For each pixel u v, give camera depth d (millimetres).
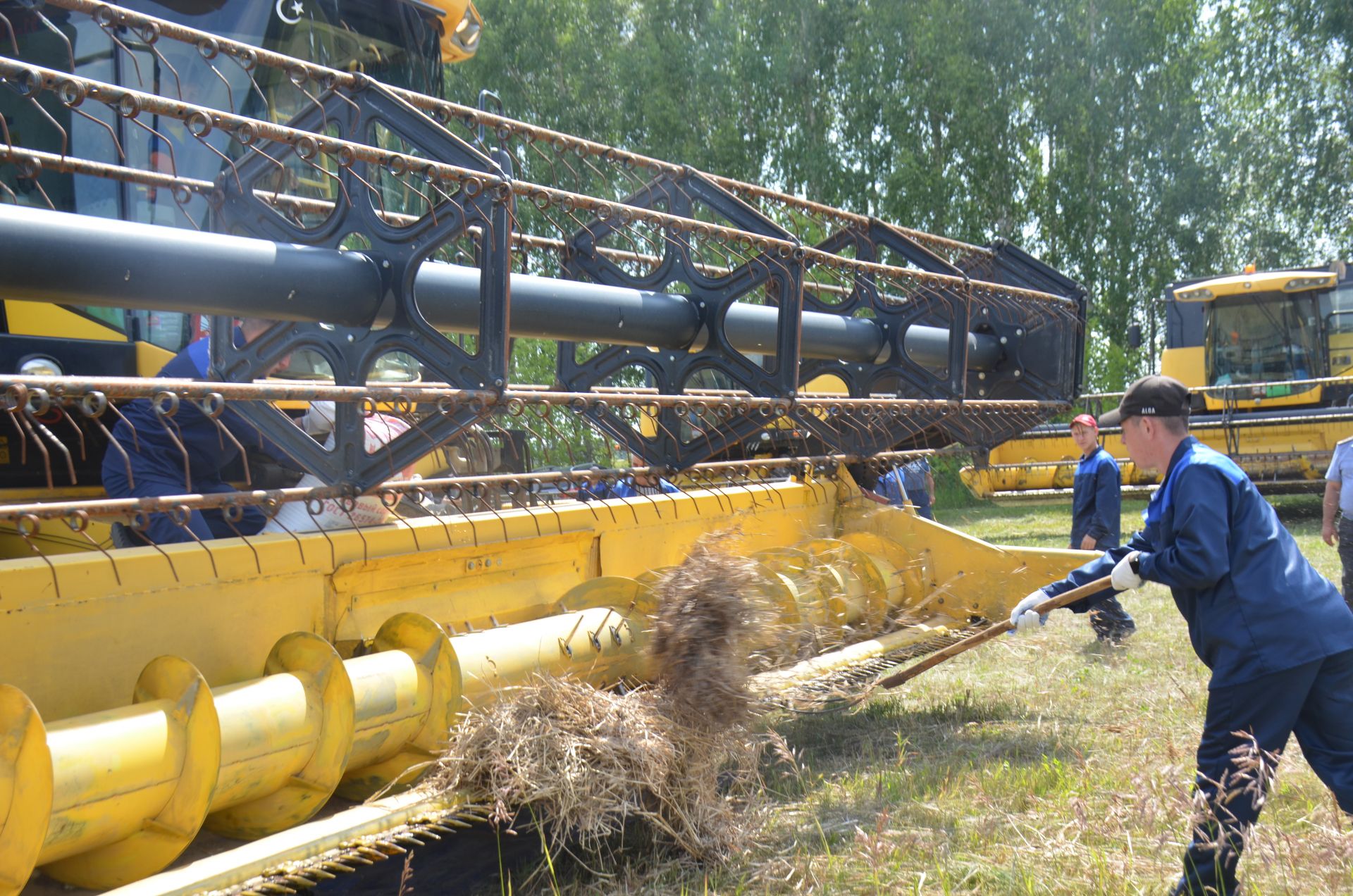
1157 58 23500
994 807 3779
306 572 3217
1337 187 25359
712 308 4320
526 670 3365
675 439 4426
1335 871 3020
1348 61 25141
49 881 2607
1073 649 6629
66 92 2445
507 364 3051
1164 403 3162
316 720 2773
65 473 3873
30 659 2561
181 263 2629
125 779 2354
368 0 5109
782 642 4047
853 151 23031
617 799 3104
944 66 22500
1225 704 3020
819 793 4051
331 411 4164
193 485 3711
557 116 23266
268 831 2826
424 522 3613
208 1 4469
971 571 5410
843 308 5391
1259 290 15633
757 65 22750
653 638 3543
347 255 3049
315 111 3348
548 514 4062
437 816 2840
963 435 5703
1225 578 2998
